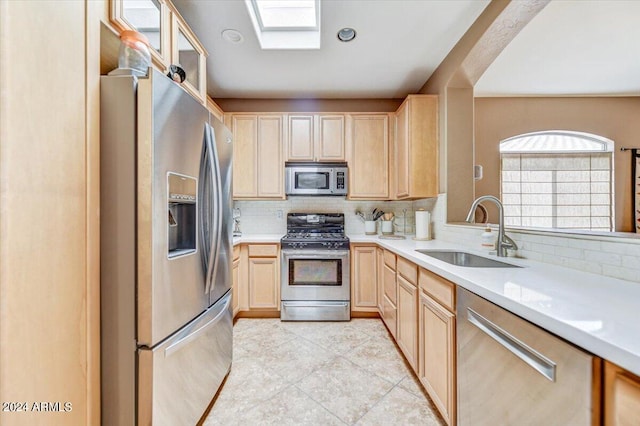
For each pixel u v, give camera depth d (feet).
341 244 9.00
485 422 3.22
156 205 3.46
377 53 7.38
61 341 2.90
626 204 9.57
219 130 5.33
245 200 10.73
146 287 3.39
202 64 6.26
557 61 7.98
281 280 9.03
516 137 10.55
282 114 9.86
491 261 5.12
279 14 6.86
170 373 3.70
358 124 9.91
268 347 7.20
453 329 3.97
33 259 2.64
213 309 4.98
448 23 6.16
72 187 3.04
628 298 2.71
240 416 4.77
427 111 8.30
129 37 3.66
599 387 1.93
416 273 5.51
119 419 3.38
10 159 2.46
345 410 4.91
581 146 10.53
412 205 10.82
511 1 4.94
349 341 7.54
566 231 4.35
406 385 5.60
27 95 2.60
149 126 3.38
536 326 2.47
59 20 2.89
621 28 6.45
